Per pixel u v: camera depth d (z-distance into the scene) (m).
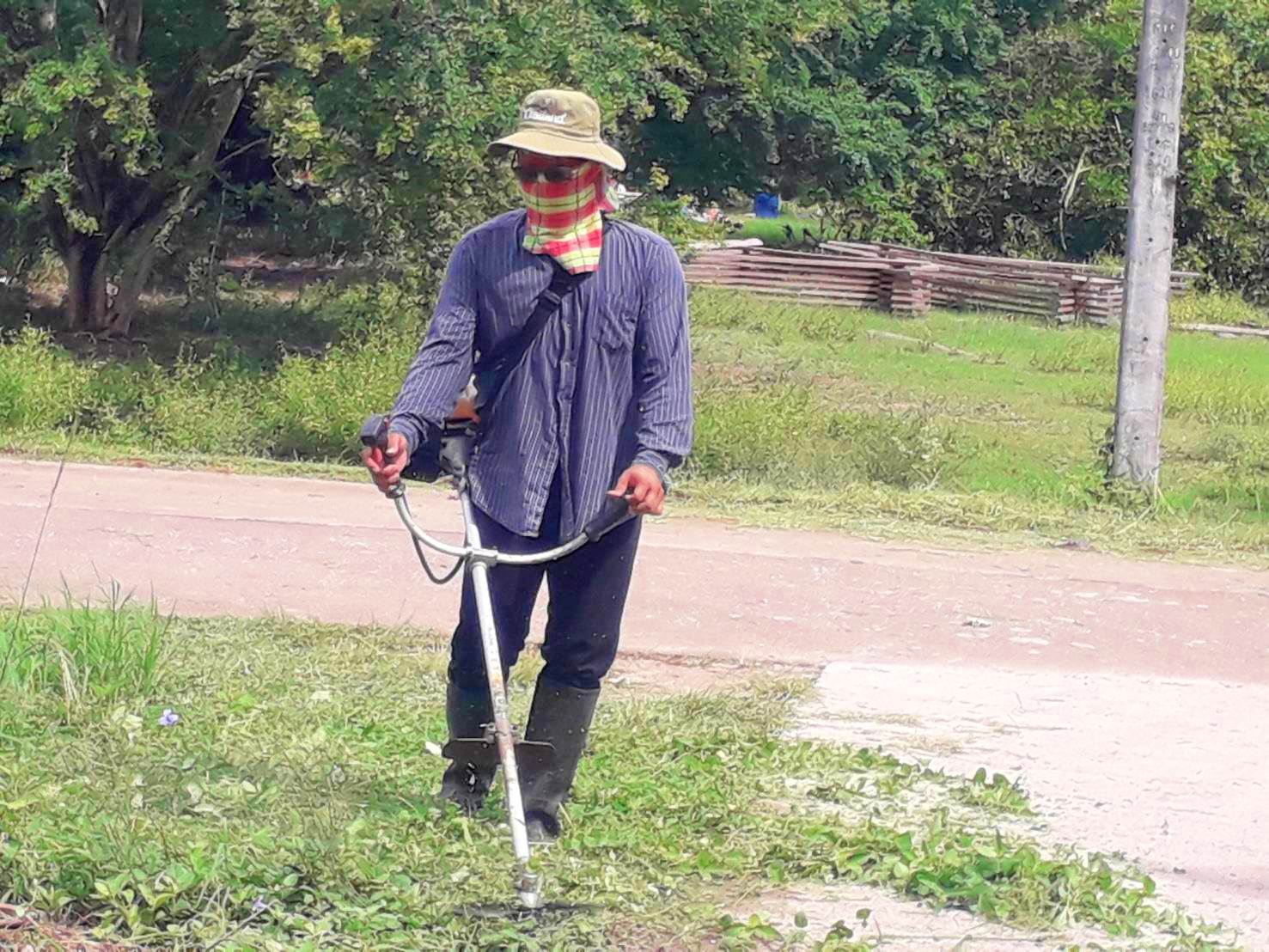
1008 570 9.23
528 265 4.37
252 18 14.77
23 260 18.58
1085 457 14.56
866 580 8.66
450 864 4.34
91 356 16.41
